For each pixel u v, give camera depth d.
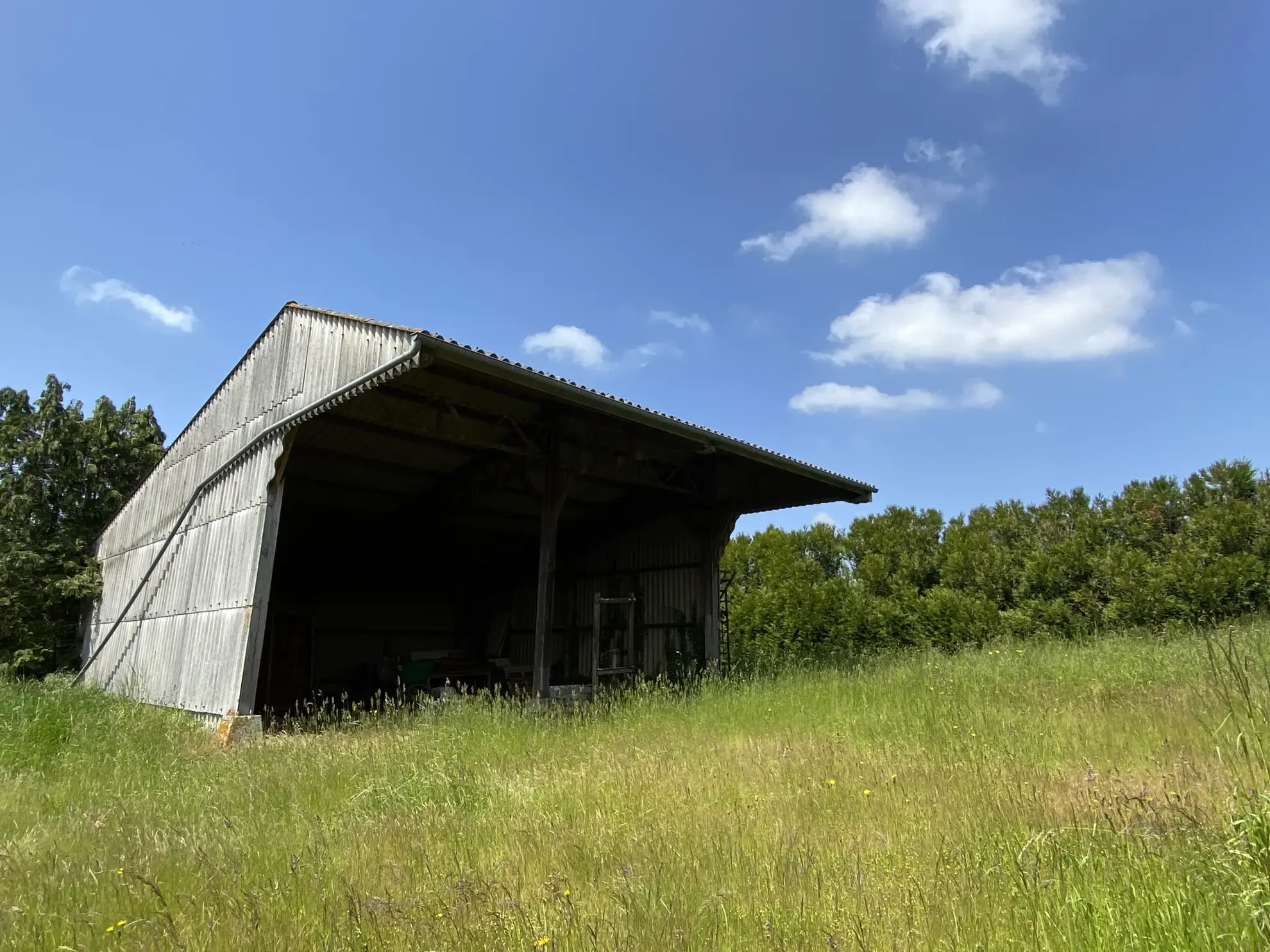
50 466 25.33
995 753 5.86
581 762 6.70
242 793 6.30
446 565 20.42
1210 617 15.62
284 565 18.91
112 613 19.36
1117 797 4.05
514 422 12.96
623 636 17.67
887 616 20.02
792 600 21.55
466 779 6.04
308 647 19.16
